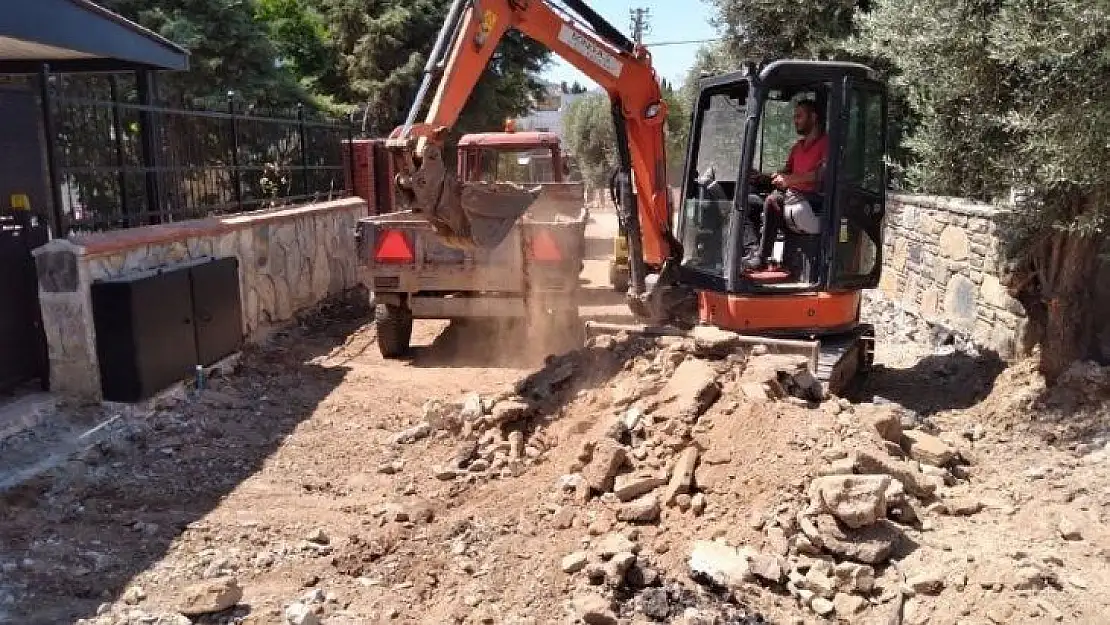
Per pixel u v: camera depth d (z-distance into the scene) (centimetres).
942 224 865
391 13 2434
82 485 545
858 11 816
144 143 784
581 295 1298
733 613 381
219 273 789
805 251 662
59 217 645
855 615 381
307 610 386
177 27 1725
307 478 575
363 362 901
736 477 464
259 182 1045
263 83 1880
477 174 1251
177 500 538
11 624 387
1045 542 421
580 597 394
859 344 727
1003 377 660
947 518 454
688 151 745
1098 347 611
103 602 412
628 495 471
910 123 1073
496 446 569
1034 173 565
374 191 1437
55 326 645
